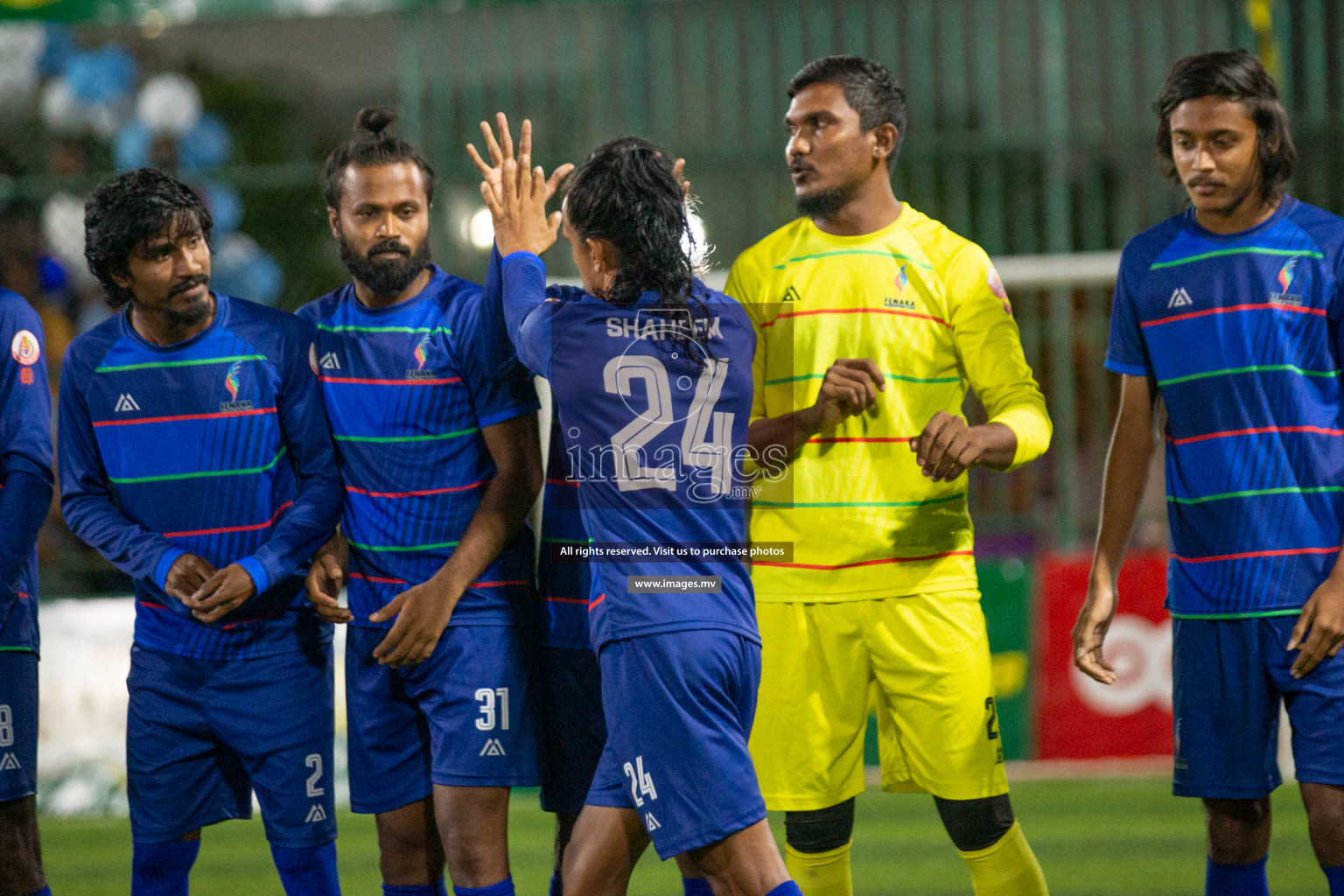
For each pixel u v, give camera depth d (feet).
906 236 38.91
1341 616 34.42
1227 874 37.17
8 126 106.32
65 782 79.25
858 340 38.45
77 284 99.09
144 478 37.06
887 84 38.68
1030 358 89.92
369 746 37.63
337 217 36.78
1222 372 36.27
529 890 57.06
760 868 29.89
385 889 38.68
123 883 60.08
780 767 38.22
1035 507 90.43
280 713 37.35
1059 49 90.33
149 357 36.81
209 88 115.75
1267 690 36.19
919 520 38.17
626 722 30.60
